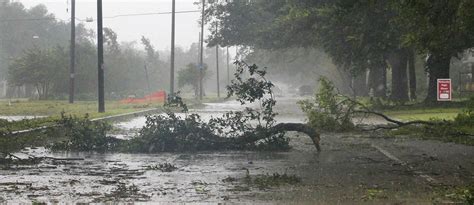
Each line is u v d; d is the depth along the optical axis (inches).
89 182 476.4
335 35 1557.6
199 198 407.2
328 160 624.4
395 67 2007.9
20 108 1883.6
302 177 502.6
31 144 799.1
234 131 749.3
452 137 857.5
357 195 416.2
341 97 984.9
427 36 799.1
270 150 725.9
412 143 797.9
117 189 442.9
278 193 425.7
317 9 1519.4
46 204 386.0
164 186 457.4
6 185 459.8
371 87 2645.2
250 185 461.7
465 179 486.6
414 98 2174.0
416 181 477.7
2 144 730.2
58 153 699.4
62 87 3115.2
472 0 659.4
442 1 711.7
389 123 1180.5
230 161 621.0
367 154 676.1
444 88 1443.2
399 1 797.2
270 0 1984.5
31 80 3043.8
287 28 1878.7
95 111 1608.0
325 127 957.8
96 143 725.9
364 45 1514.5
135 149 713.0
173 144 721.6
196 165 587.8
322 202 391.9
